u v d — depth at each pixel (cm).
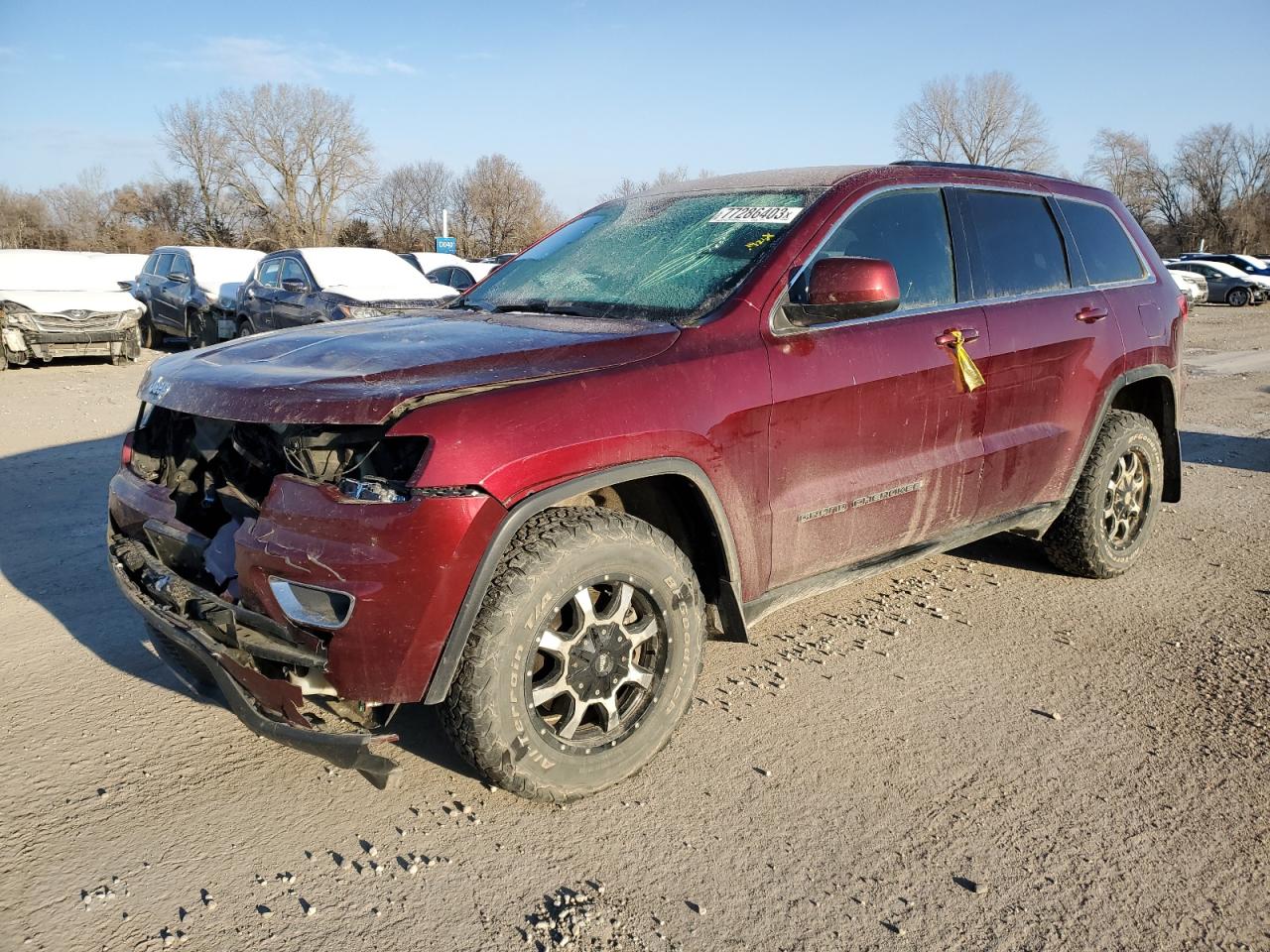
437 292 1134
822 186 363
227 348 326
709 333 307
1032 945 231
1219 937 234
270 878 253
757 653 397
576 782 281
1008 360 392
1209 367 1467
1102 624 429
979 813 284
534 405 263
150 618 286
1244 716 345
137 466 332
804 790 296
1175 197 7388
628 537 278
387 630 246
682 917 239
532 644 263
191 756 313
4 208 5875
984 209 409
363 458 252
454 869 257
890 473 355
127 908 240
